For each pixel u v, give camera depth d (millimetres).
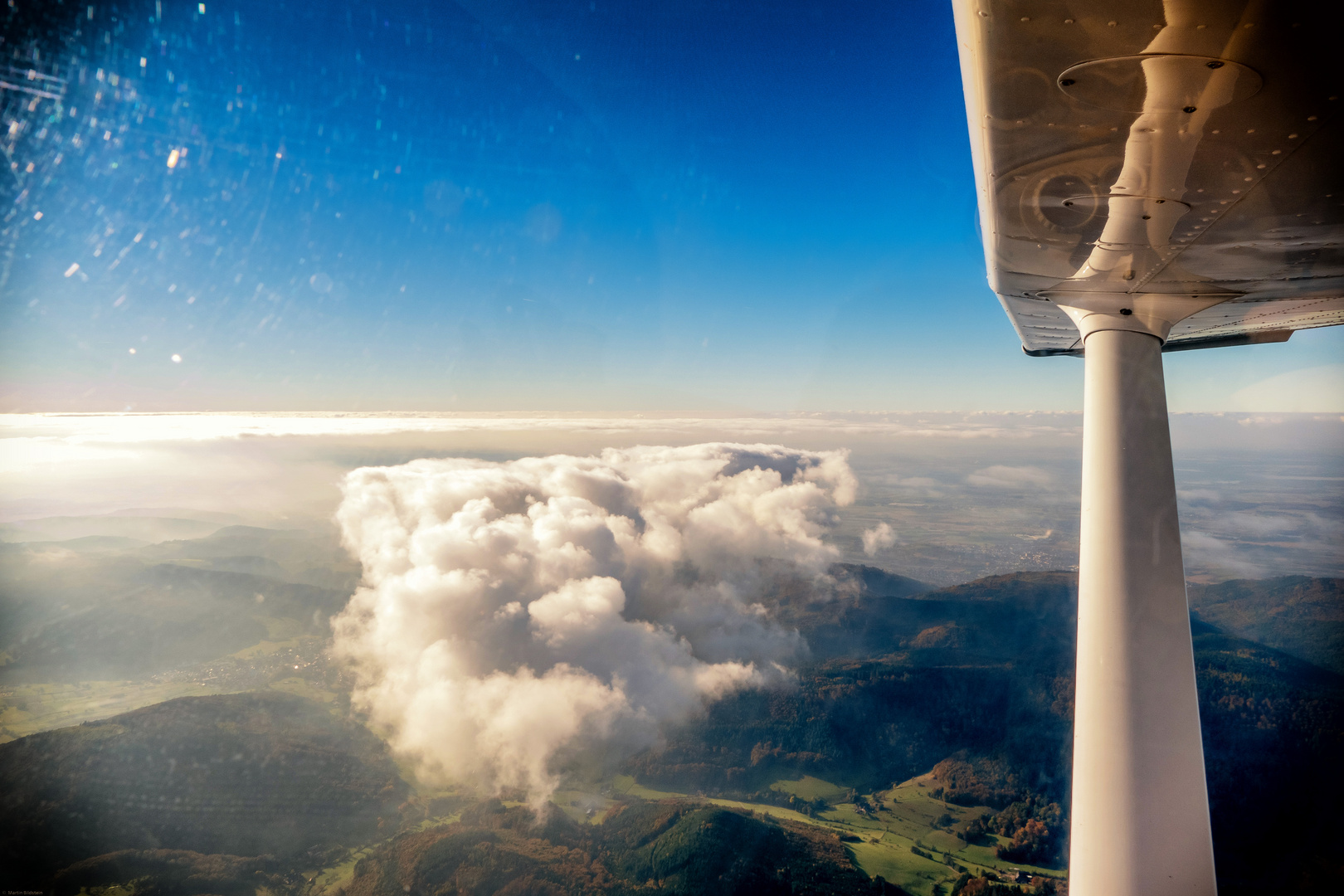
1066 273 3170
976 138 2117
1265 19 1392
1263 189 2223
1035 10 1470
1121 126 1885
